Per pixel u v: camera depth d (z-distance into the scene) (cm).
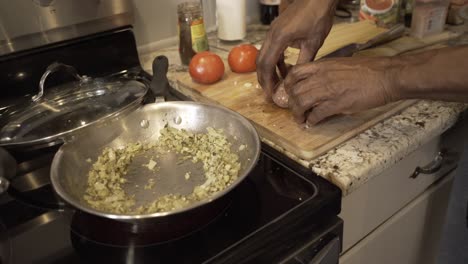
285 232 49
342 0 121
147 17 99
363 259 72
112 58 89
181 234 50
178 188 59
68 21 79
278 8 113
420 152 69
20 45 77
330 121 66
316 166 58
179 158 66
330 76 58
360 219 65
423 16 94
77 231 52
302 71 61
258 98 77
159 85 77
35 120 69
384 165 60
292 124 67
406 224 78
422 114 68
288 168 60
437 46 92
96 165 64
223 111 68
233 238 49
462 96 51
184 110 72
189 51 92
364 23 106
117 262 47
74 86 78
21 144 64
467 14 95
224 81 85
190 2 96
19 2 73
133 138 71
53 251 49
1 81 76
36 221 54
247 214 52
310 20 69
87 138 66
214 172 61
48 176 63
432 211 85
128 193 58
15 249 50
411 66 53
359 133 65
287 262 50
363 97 56
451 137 75
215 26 114
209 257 47
